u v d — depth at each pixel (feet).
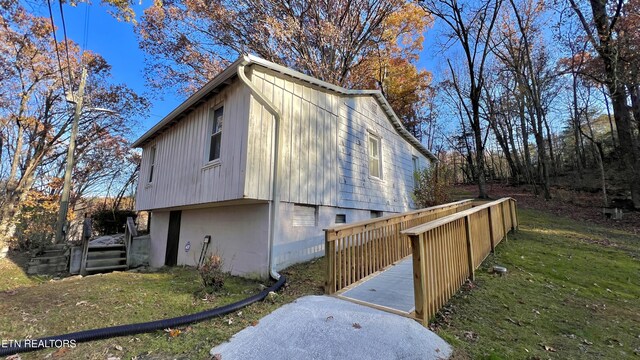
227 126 19.11
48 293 15.44
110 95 58.03
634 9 35.12
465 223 15.98
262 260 17.70
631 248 23.08
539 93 59.62
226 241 21.21
